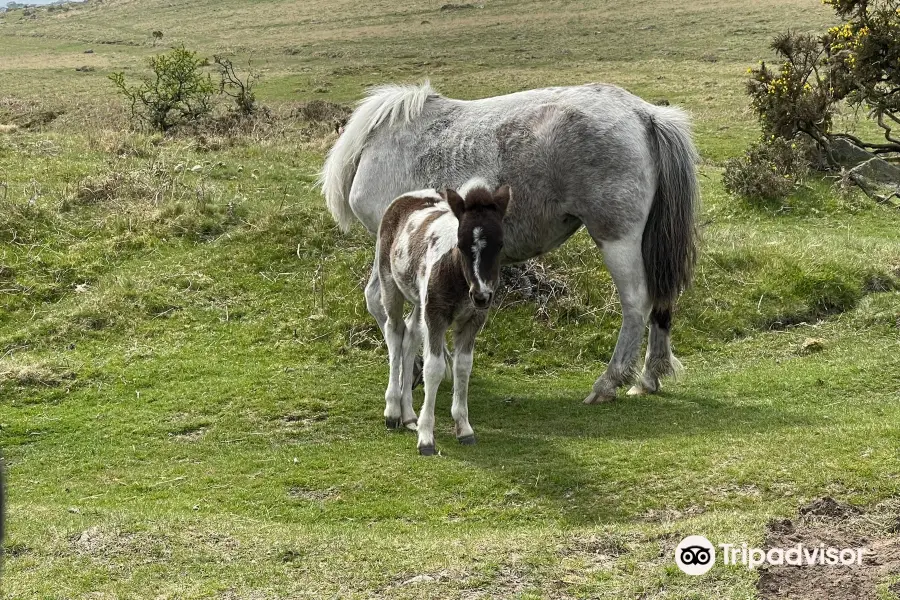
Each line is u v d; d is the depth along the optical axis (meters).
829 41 19.03
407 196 8.25
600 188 8.60
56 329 11.08
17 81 38.81
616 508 6.39
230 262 12.40
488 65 40.16
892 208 16.25
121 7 83.00
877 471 6.29
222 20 69.25
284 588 5.24
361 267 12.09
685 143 8.86
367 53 46.94
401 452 7.84
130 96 22.83
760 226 15.06
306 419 8.98
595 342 10.90
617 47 43.53
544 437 8.04
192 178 15.23
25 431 8.86
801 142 18.16
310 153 18.12
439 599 5.03
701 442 7.38
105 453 8.34
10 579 5.40
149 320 11.28
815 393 9.03
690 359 10.69
